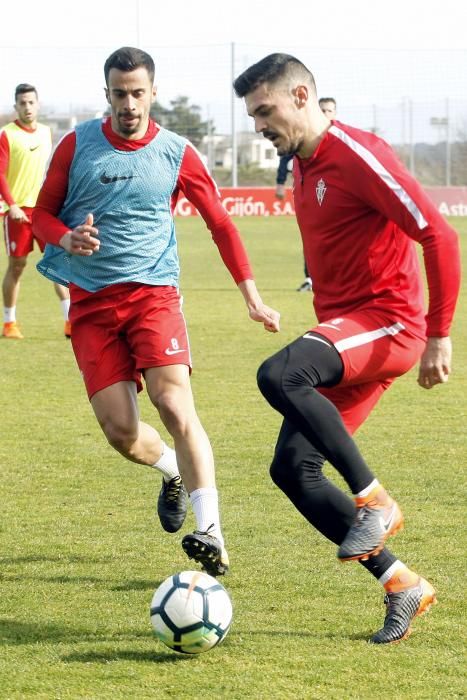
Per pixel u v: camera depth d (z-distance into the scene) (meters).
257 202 79.56
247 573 11.24
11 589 10.87
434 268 9.20
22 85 26.61
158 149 11.56
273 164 82.69
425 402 20.42
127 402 11.38
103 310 11.43
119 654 9.17
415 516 13.18
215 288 39.78
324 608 10.25
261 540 12.38
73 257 11.57
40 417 19.25
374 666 8.84
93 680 8.62
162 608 9.03
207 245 60.00
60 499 14.20
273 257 51.62
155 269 11.57
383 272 9.75
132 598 10.60
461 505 13.65
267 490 14.48
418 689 8.39
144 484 14.95
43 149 27.27
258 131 9.77
